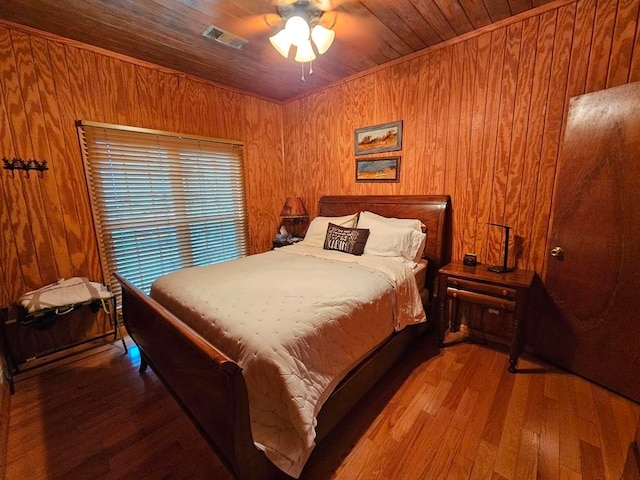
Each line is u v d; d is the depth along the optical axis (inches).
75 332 98.6
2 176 84.8
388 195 118.6
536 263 88.0
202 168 128.6
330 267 88.7
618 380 70.7
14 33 83.0
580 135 71.6
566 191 75.7
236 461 42.9
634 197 64.3
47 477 53.7
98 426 65.3
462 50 93.0
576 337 77.9
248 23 83.0
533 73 81.8
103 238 104.0
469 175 97.8
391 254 98.7
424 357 89.0
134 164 108.6
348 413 67.2
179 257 125.4
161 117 113.7
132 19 80.6
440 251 102.8
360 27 86.0
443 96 99.4
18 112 85.6
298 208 144.2
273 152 155.5
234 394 40.1
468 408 68.1
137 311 74.2
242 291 68.0
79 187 97.7
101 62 98.3
